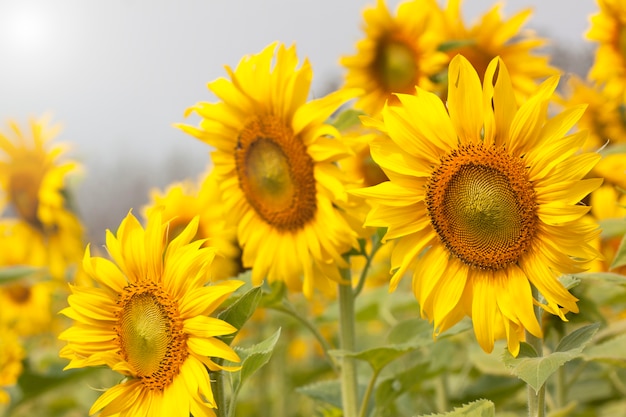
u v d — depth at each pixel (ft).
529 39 4.56
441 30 4.53
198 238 5.03
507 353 3.35
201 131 4.12
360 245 3.98
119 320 3.42
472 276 3.45
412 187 3.47
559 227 3.36
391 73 4.51
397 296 4.93
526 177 3.39
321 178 3.94
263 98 4.01
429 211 3.46
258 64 4.01
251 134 4.05
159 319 3.38
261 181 4.03
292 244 4.03
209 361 3.34
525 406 5.11
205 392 3.32
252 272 4.13
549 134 3.38
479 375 5.24
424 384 5.19
